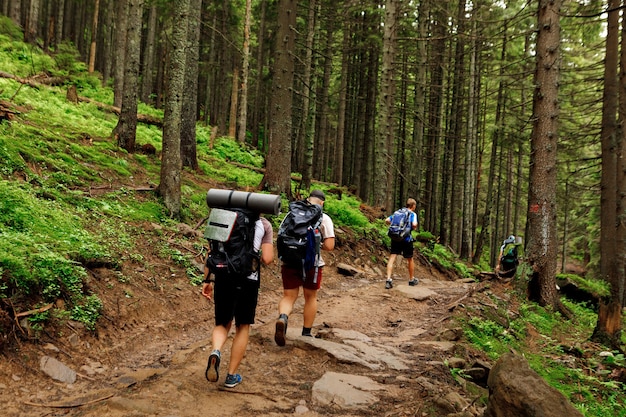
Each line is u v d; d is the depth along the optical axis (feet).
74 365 15.14
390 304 27.86
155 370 15.33
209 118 111.55
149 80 90.58
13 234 18.47
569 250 136.67
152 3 81.97
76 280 18.11
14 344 14.26
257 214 14.24
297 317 23.68
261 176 56.95
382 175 54.70
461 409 13.56
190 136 45.62
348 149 99.04
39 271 16.90
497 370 12.56
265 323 21.85
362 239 44.21
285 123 42.22
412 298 29.35
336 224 44.32
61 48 70.90
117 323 18.45
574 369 22.25
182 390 13.55
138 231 26.61
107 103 63.41
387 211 56.59
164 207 31.07
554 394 11.47
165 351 17.76
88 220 24.73
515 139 71.36
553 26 31.63
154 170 38.01
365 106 89.66
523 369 12.17
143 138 47.60
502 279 37.55
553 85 31.76
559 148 53.16
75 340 16.14
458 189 91.25
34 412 12.03
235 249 13.58
